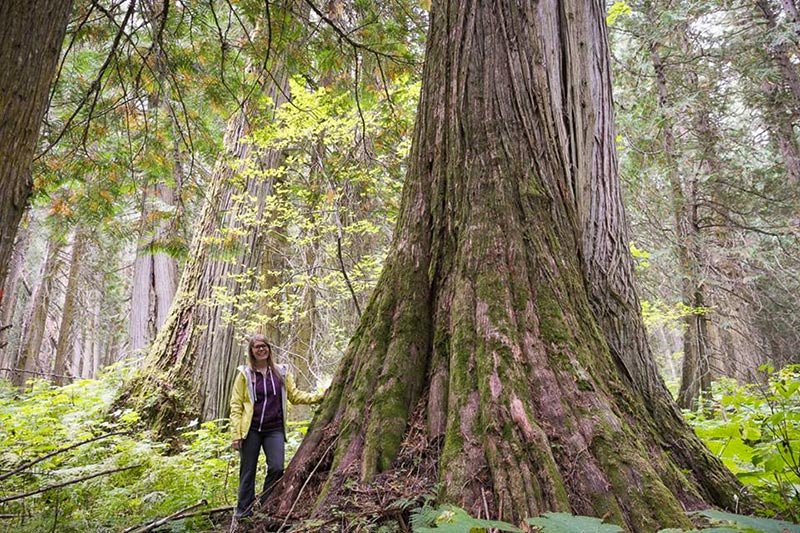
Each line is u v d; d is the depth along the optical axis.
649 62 11.52
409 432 2.76
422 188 3.56
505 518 2.08
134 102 5.23
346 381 3.13
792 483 2.66
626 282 3.56
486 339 2.67
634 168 10.94
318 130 7.07
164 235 5.50
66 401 7.19
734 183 11.11
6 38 2.16
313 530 2.33
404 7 5.68
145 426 7.62
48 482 4.34
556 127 3.58
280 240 10.20
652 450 2.56
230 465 5.08
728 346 13.16
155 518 3.66
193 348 8.35
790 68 10.90
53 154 5.26
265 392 4.04
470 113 3.47
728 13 12.05
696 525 2.18
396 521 2.29
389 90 6.68
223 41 4.89
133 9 4.23
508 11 3.70
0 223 2.08
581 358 2.65
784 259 11.97
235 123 9.09
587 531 1.44
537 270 2.95
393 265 3.38
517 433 2.32
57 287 20.25
